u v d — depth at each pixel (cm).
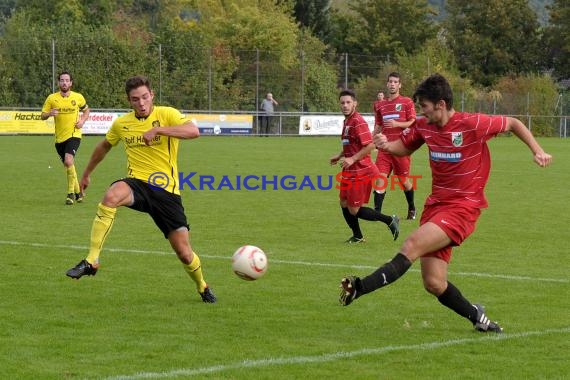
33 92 7312
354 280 1127
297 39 11181
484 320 1241
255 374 1025
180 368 1045
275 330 1248
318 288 1558
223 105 8231
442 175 1225
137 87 1409
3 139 6512
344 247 2044
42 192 3189
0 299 1426
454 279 1652
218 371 1034
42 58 7344
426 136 1233
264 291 1526
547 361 1101
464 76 12700
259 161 4966
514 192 3466
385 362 1086
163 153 1419
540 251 2002
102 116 7325
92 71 7562
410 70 10294
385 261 1856
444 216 1191
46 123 7112
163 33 8100
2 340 1166
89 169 1522
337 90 8938
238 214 2656
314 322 1298
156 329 1245
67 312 1342
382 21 12769
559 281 1641
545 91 10594
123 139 1443
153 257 1845
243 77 8444
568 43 12800
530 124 10244
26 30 7656
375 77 9388
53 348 1130
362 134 2064
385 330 1255
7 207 2728
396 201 3181
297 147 6438
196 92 8075
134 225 2333
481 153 1217
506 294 1522
